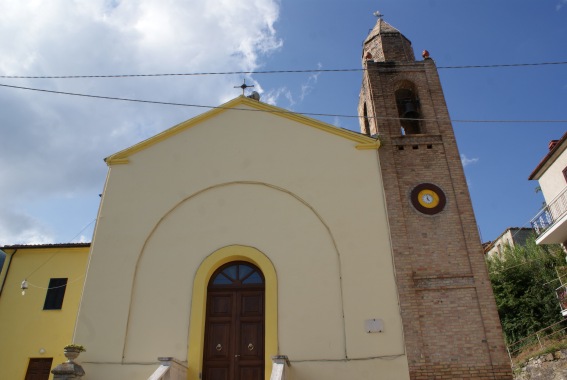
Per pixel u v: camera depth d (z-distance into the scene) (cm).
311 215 1292
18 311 1811
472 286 1214
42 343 1752
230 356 1175
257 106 1459
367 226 1269
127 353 1159
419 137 1456
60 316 1792
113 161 1402
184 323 1183
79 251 1908
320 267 1225
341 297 1185
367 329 1146
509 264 3097
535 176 2486
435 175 1391
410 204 1338
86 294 1230
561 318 2706
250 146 1400
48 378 1703
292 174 1351
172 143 1420
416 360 1119
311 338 1145
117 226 1313
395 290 1194
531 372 2256
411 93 1673
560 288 2503
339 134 1398
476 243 1270
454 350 1136
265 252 1254
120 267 1261
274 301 1189
